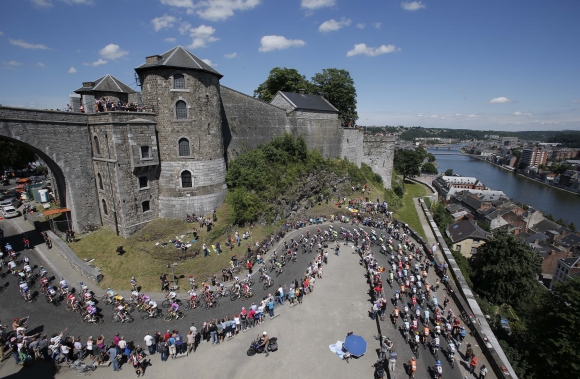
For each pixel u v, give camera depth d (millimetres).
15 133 29156
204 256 31812
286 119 51062
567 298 27547
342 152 61938
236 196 38250
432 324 24797
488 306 37969
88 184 34906
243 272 31719
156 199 35500
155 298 26906
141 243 32375
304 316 25672
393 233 43188
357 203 53719
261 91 69625
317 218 47031
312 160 52688
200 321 24234
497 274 43531
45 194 47031
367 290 29656
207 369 20047
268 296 25703
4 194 54250
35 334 20891
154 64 32281
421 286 30000
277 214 43125
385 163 70312
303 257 35531
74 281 28344
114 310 24391
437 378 19438
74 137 33219
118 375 19312
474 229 61562
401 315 25703
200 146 35312
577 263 64438
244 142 44750
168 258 30625
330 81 66938
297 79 65438
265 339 21750
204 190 36156
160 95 33375
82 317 23828
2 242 34688
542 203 136625
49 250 33156
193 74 33469
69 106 36500
